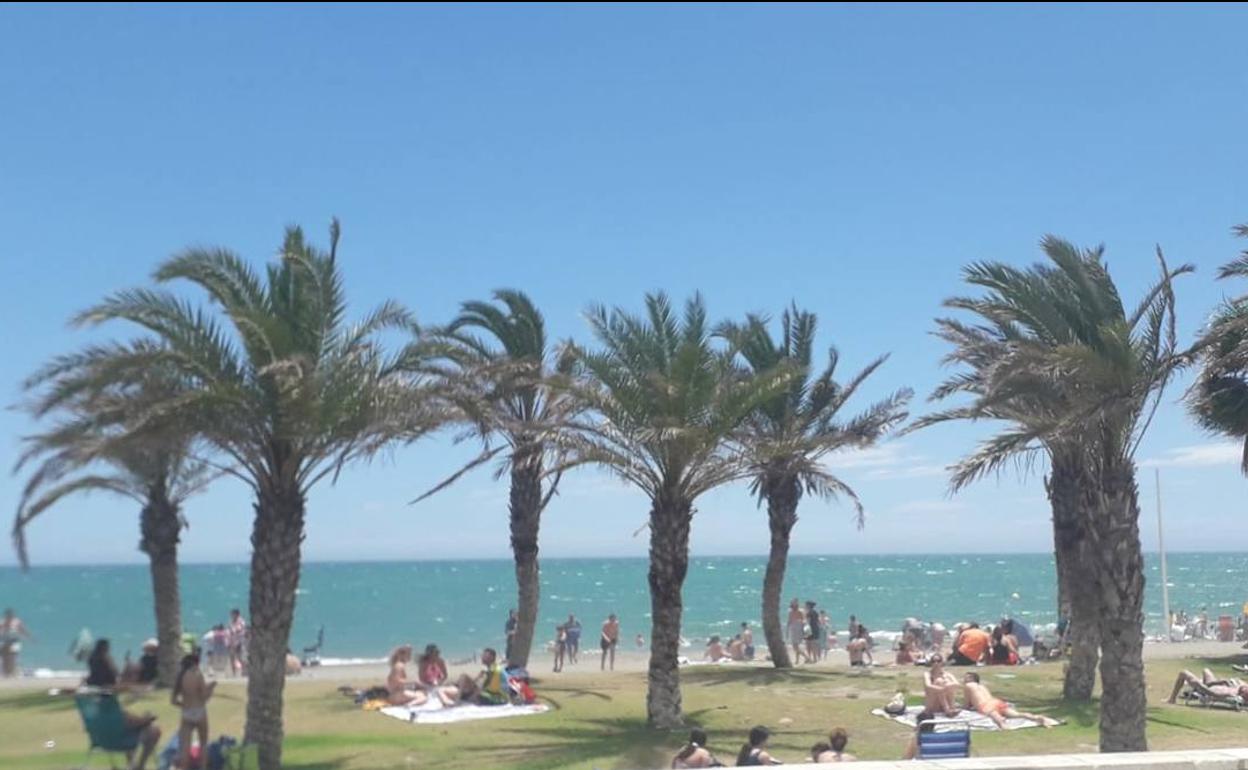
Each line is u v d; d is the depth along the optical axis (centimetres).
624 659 3847
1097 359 1519
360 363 1570
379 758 1658
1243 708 2120
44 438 1397
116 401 1439
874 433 2616
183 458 1938
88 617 7044
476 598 10600
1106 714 1576
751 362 2728
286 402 1486
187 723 1406
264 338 1475
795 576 15988
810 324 2752
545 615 8438
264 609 1547
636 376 1903
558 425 1931
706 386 1897
